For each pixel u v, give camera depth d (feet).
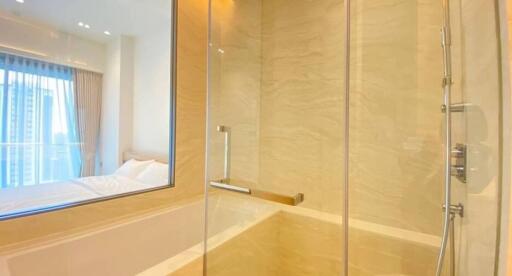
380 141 4.83
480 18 2.25
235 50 6.20
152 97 6.70
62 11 5.79
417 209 4.44
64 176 5.66
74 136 5.94
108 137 6.46
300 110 5.89
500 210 1.74
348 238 5.11
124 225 5.06
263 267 5.37
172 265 3.73
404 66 4.52
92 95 6.29
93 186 5.68
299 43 5.88
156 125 6.59
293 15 5.96
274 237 5.67
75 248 4.34
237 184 5.78
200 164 6.92
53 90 5.64
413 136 4.47
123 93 6.77
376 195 4.88
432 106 4.27
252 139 6.32
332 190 5.42
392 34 4.64
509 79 1.59
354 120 5.12
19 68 5.16
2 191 4.73
